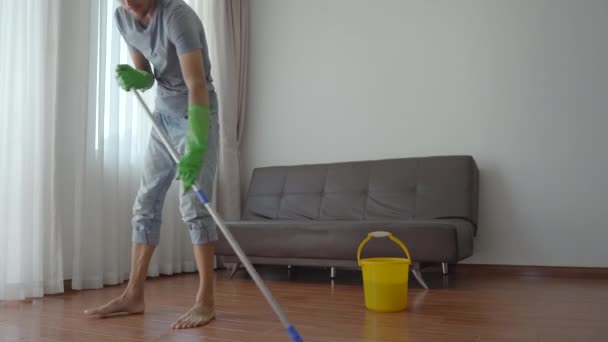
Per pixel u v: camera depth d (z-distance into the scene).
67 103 2.61
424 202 3.10
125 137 2.97
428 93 3.48
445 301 2.16
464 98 3.37
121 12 1.80
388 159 3.36
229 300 2.21
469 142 3.33
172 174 1.91
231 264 3.08
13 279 2.26
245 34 4.07
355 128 3.69
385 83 3.62
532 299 2.20
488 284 2.71
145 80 1.87
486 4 3.35
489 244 3.22
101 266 2.66
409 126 3.52
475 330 1.59
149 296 2.33
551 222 3.09
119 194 2.92
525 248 3.14
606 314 1.85
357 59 3.73
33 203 2.37
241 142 4.08
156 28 1.72
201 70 1.65
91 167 2.69
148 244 1.90
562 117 3.11
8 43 2.31
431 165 3.18
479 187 3.28
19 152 2.33
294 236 2.79
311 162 3.83
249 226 2.94
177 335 1.54
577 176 3.05
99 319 1.79
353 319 1.79
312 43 3.90
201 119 1.54
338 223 2.70
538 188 3.14
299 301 2.19
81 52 2.62
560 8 3.16
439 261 2.45
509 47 3.27
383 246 2.56
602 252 2.96
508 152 3.23
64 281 2.62
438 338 1.49
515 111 3.23
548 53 3.18
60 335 1.55
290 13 4.01
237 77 3.92
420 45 3.53
